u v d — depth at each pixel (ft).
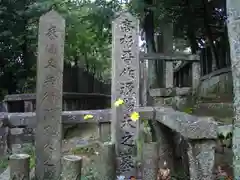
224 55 25.21
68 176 8.52
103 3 23.13
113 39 11.57
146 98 23.53
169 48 23.25
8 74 29.04
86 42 35.55
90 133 15.66
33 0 26.08
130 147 11.43
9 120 13.01
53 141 10.74
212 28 29.37
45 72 10.77
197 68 21.88
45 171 10.67
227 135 9.55
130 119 11.47
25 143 13.84
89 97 29.63
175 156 12.13
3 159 12.64
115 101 11.48
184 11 25.29
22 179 8.68
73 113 12.97
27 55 29.12
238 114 7.58
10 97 22.08
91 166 12.05
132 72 11.54
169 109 11.69
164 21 23.67
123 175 11.21
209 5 27.09
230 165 10.40
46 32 10.82
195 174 7.57
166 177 9.71
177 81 35.60
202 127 7.46
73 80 32.58
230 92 17.88
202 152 7.57
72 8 25.70
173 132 12.32
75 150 14.66
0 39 25.63
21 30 27.12
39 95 10.76
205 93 21.20
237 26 7.64
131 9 21.20
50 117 10.75
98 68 46.11
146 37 27.02
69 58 36.45
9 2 25.50
